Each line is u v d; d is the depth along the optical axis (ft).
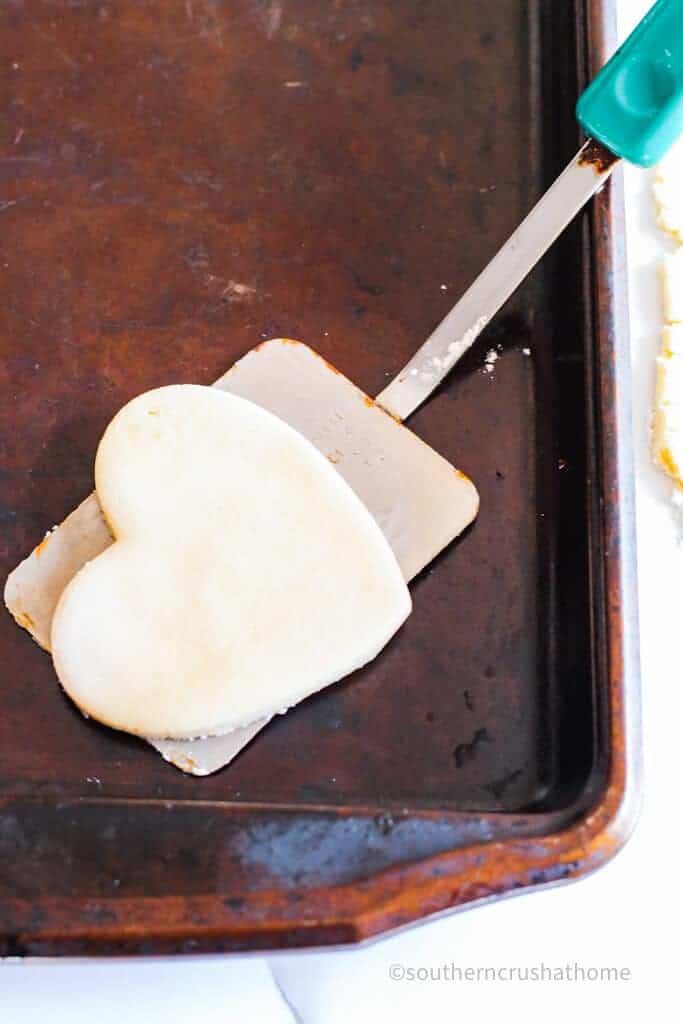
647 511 1.76
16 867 1.51
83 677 1.60
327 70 1.86
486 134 1.85
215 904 1.49
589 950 1.63
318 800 1.62
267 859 1.51
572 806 1.53
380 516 1.69
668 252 1.84
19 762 1.62
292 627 1.61
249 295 1.78
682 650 1.71
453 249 1.81
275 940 1.48
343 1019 1.61
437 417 1.75
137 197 1.81
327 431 1.71
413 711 1.65
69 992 1.60
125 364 1.76
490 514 1.72
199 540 1.62
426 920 1.49
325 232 1.81
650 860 1.65
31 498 1.71
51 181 1.81
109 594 1.61
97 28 1.86
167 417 1.65
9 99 1.83
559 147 1.82
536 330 1.77
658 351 1.81
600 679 1.57
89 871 1.51
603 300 1.66
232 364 1.76
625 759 1.54
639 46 1.58
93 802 1.54
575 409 1.71
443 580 1.69
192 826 1.53
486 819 1.52
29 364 1.75
